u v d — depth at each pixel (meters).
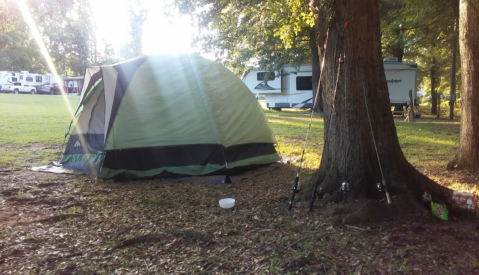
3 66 44.28
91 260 3.25
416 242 3.48
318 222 4.00
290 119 17.58
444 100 37.16
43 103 24.14
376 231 3.74
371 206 4.02
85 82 6.88
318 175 4.55
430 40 14.94
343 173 4.57
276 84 23.33
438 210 4.02
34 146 9.53
